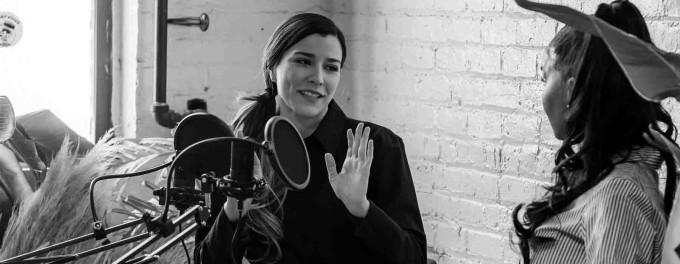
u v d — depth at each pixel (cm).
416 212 203
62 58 327
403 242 192
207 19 330
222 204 191
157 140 301
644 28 159
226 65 344
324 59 201
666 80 114
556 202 159
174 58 333
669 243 120
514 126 294
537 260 161
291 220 201
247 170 153
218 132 158
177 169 159
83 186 217
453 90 313
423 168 327
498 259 302
